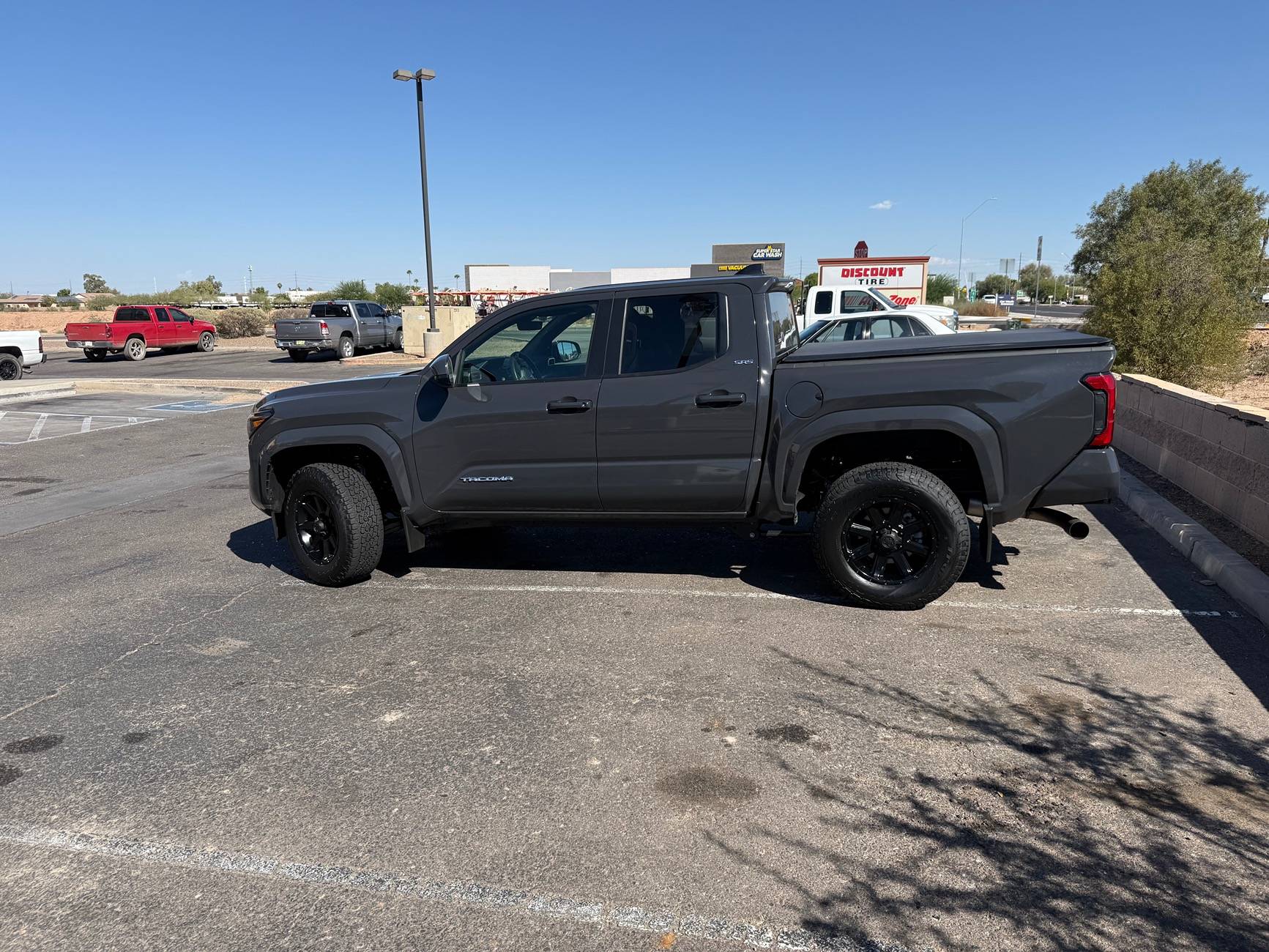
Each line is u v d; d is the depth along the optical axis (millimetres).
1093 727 3709
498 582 5988
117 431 14203
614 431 5316
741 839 2988
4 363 22688
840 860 2861
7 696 4344
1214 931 2488
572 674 4406
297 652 4828
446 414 5625
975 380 4734
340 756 3641
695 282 5273
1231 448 6500
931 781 3328
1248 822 3014
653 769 3467
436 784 3398
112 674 4578
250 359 31906
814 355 5059
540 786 3359
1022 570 5863
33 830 3168
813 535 5184
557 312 5508
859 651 4578
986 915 2576
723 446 5191
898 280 24547
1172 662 4344
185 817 3221
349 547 5789
